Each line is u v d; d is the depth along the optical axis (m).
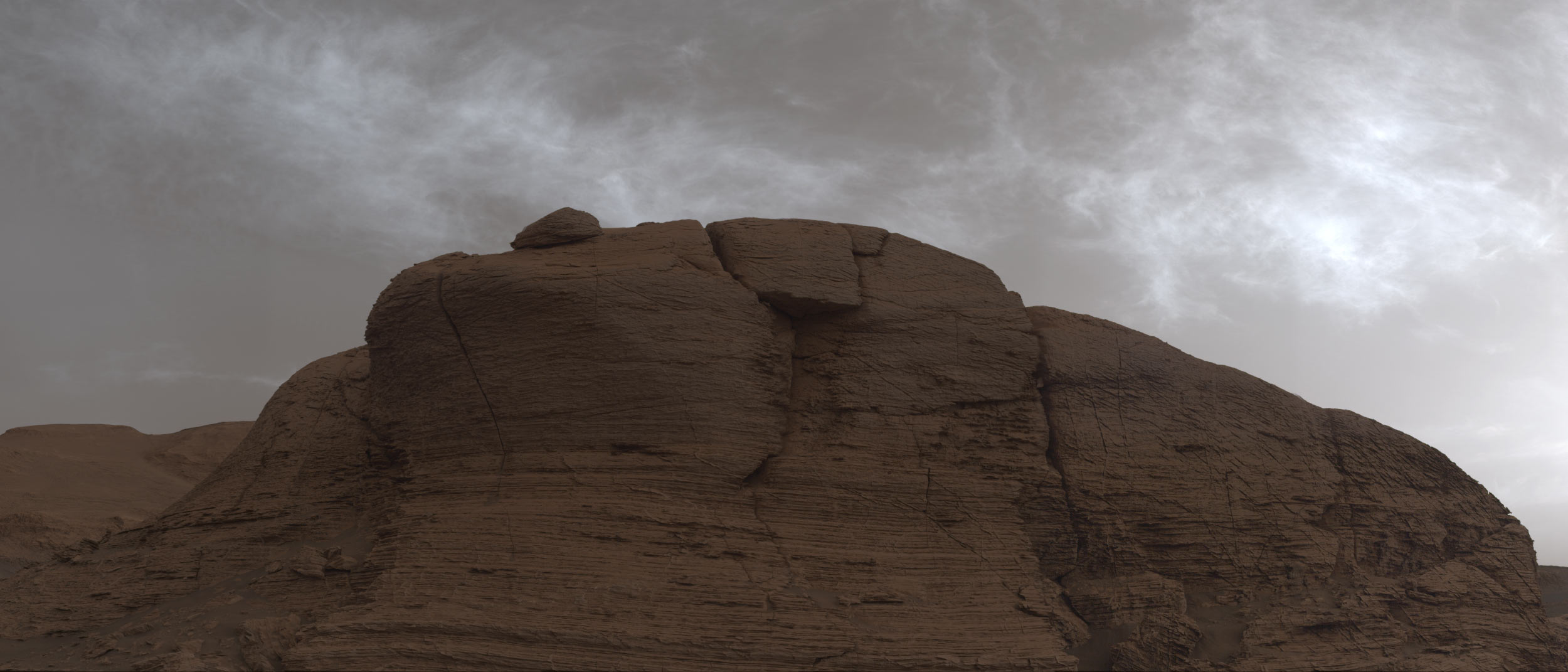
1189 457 19.08
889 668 14.70
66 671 14.44
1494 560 20.03
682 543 14.91
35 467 38.47
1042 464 17.91
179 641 14.76
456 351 16.48
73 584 17.03
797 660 14.30
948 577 16.16
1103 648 16.70
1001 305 18.92
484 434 15.98
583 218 17.83
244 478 18.84
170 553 17.23
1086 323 19.84
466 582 14.36
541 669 13.62
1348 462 20.47
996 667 15.11
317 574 15.95
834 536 15.90
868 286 18.05
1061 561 17.70
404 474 16.55
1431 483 20.86
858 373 17.39
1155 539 18.25
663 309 16.14
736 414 16.06
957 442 17.45
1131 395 19.17
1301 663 17.14
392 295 17.45
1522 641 19.03
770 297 17.33
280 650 14.53
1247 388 20.34
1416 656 17.95
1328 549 19.11
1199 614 17.78
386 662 13.61
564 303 16.06
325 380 20.27
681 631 14.09
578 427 15.71
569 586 14.27
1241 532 18.72
